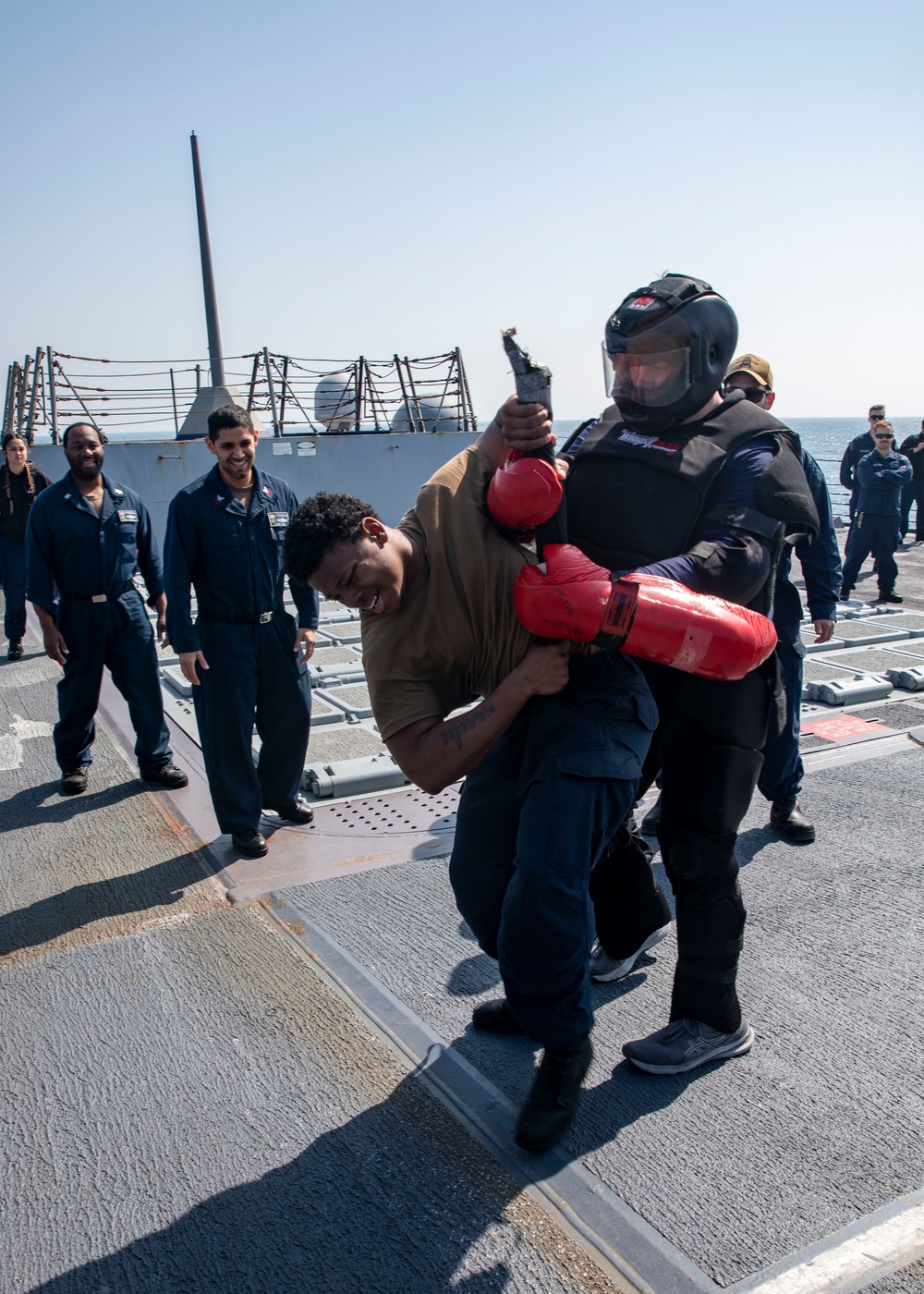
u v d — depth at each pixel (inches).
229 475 157.1
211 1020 112.9
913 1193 82.2
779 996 114.0
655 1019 110.7
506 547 86.1
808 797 175.9
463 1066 102.3
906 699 237.8
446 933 131.3
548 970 83.8
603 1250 77.3
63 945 132.0
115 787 195.8
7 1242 81.4
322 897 143.3
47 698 270.5
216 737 157.1
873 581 452.1
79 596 184.9
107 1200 85.7
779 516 85.4
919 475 563.8
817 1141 89.3
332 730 227.0
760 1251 76.4
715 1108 94.5
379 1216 82.0
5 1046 109.4
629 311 88.6
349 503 81.7
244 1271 77.0
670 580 79.6
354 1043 107.5
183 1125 95.0
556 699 87.7
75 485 185.9
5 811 185.3
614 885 110.3
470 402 607.2
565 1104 88.3
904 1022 108.2
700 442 89.7
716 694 91.1
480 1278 75.3
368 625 88.9
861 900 137.1
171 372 533.0
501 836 93.7
